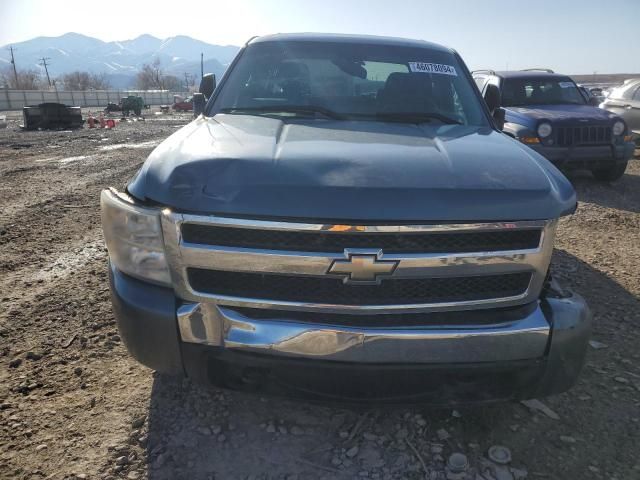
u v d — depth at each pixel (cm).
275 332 195
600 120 787
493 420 249
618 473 218
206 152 213
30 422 243
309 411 253
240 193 189
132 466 216
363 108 306
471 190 194
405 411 254
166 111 5344
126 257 210
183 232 195
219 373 212
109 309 366
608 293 407
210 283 200
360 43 354
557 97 923
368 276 188
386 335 194
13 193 791
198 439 232
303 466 218
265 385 212
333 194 186
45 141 1775
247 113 307
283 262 189
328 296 194
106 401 260
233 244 192
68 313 360
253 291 197
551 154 772
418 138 249
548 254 203
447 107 318
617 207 708
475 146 240
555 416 254
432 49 365
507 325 202
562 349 206
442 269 192
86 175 975
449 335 196
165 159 216
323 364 197
